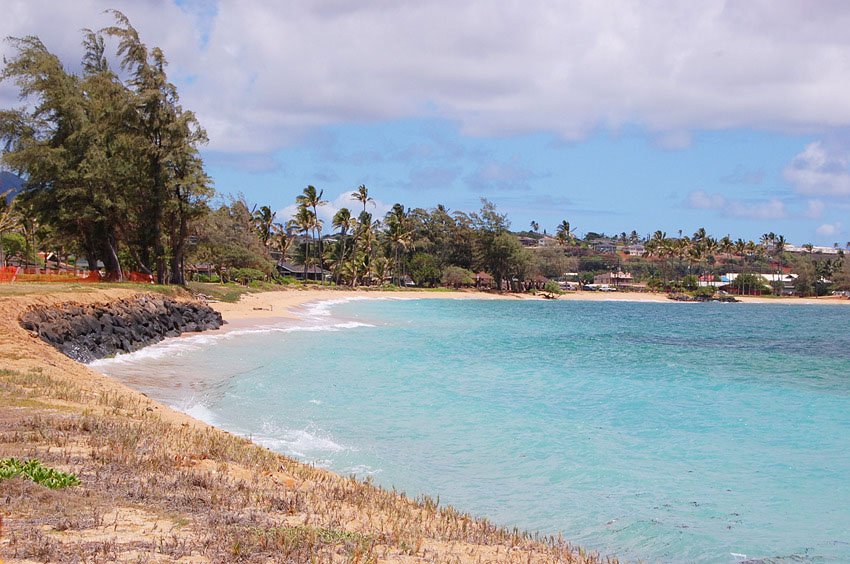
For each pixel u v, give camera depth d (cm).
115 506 859
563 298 16150
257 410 2158
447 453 1761
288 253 15450
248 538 786
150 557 688
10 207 7244
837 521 1334
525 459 1736
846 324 8662
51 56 5084
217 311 5381
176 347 3731
